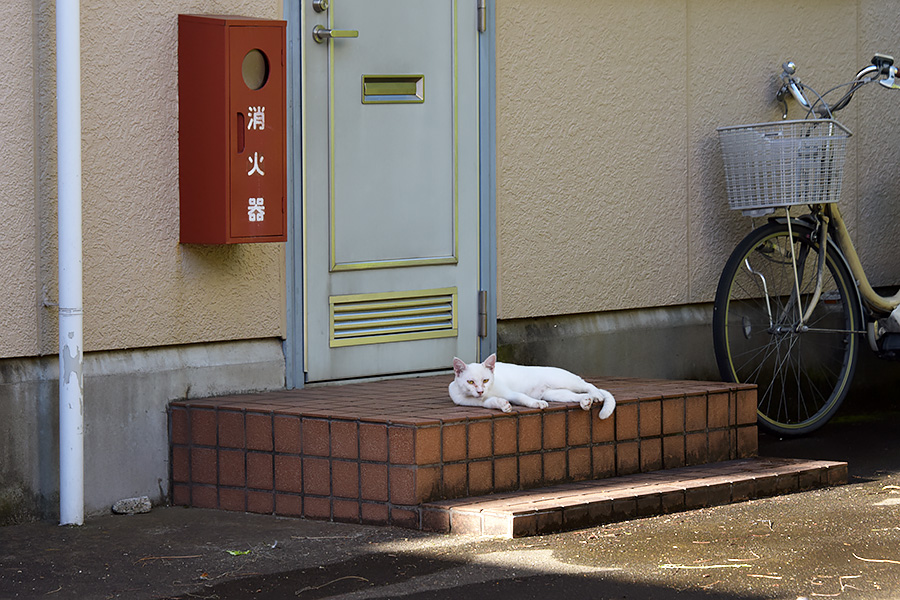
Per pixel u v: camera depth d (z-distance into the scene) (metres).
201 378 6.98
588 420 6.71
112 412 6.60
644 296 8.94
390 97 7.82
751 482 6.75
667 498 6.39
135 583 5.21
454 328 8.14
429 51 7.97
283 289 7.33
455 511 5.91
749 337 9.41
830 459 8.13
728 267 8.63
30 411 6.32
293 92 7.37
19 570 5.43
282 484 6.45
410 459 6.01
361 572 5.29
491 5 8.17
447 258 8.09
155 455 6.79
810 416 9.83
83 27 6.46
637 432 6.95
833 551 5.57
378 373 7.82
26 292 6.29
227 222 6.63
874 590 4.98
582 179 8.60
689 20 9.09
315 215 7.50
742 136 8.52
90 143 6.51
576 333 8.62
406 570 5.30
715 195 9.29
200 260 6.95
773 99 9.56
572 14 8.49
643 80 8.87
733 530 5.98
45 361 6.42
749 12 9.40
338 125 7.60
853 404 10.16
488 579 5.14
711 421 7.31
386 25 7.79
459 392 6.58
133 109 6.66
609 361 8.77
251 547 5.77
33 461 6.34
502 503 6.02
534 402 6.53
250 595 5.00
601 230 8.70
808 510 6.45
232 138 6.61
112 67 6.57
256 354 7.25
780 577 5.16
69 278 6.21
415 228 7.97
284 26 6.76
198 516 6.51
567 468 6.64
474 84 8.18
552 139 8.45
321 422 6.30
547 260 8.46
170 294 6.83
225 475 6.65
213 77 6.63
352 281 7.68
